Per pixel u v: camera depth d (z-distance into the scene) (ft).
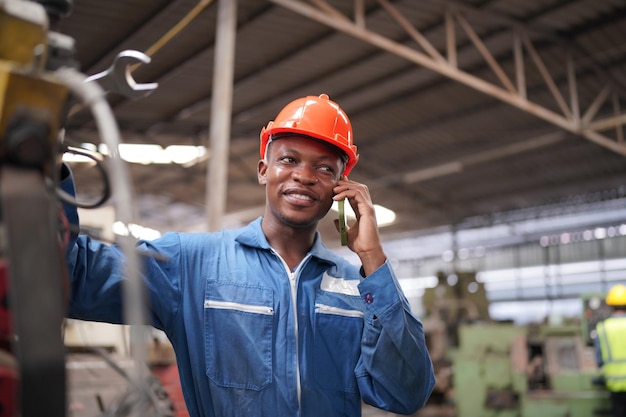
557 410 23.13
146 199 62.85
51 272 3.00
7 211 2.91
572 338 25.77
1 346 3.08
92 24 29.81
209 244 5.89
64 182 4.17
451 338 32.35
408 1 30.48
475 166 51.65
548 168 50.16
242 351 5.50
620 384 20.68
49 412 2.91
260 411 5.44
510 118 43.01
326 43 33.91
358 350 5.97
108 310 5.15
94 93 3.03
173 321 5.64
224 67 22.00
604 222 56.70
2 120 2.89
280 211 5.83
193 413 5.59
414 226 67.87
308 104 6.02
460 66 37.73
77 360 11.43
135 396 3.14
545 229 61.62
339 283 6.12
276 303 5.75
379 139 48.88
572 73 36.35
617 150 39.63
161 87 37.96
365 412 22.40
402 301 5.65
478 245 68.95
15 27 3.06
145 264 5.42
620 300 22.45
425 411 29.17
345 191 5.83
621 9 31.58
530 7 31.91
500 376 26.73
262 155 6.34
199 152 48.83
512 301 66.64
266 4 29.99
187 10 28.89
